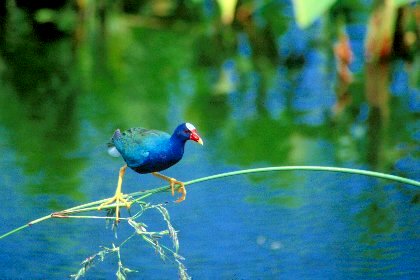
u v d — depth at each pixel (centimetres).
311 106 1388
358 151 1180
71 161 1170
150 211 1024
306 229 957
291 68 1598
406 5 1605
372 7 1540
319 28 1741
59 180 1104
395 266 866
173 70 1622
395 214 987
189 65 1650
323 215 988
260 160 1157
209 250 916
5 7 1944
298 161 1148
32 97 1485
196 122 1313
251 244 923
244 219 984
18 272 873
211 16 1845
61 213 648
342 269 859
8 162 1167
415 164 1130
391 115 1326
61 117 1359
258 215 995
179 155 694
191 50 1747
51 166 1149
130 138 703
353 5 1792
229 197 1052
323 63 1611
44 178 1109
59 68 1666
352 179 1099
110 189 1075
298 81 1523
